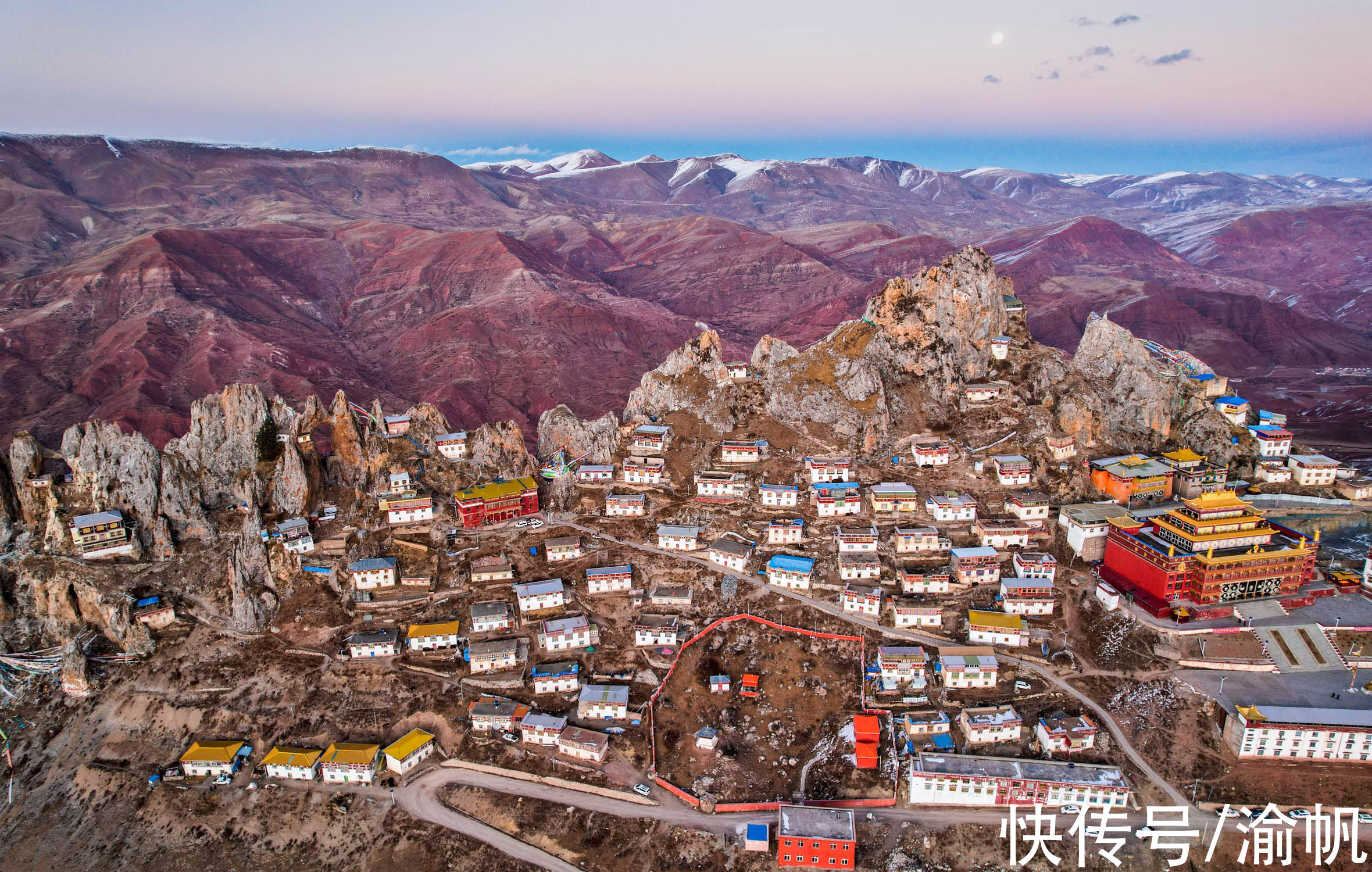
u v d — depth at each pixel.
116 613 158.62
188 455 188.00
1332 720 122.94
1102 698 136.25
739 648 153.88
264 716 144.88
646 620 158.75
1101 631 149.38
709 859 116.94
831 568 171.00
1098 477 191.25
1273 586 151.25
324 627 160.88
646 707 142.25
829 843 112.69
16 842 128.25
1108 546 164.75
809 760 130.75
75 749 142.88
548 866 117.50
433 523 187.50
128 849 125.69
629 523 191.25
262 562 168.12
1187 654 141.50
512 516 192.00
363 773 132.25
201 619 164.25
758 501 194.38
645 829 121.62
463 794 129.38
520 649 153.62
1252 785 120.75
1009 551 172.62
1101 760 125.12
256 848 124.38
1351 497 196.88
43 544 171.38
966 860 113.69
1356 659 138.62
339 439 196.62
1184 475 190.62
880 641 151.38
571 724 139.12
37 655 159.12
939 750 127.50
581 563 177.12
